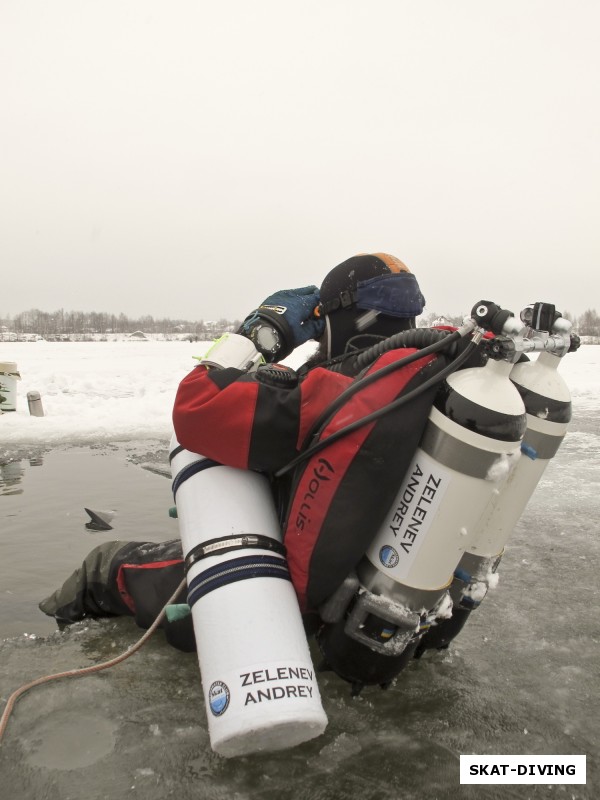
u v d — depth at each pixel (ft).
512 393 6.22
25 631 9.17
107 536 13.50
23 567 11.69
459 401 6.10
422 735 6.78
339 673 7.03
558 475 19.33
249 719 5.62
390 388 6.32
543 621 9.53
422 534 6.30
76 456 22.27
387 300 7.68
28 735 6.63
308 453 6.59
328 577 6.48
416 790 6.00
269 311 7.84
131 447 23.94
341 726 6.89
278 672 5.85
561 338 6.98
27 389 41.16
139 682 7.60
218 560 6.50
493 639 8.95
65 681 7.59
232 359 7.34
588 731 6.94
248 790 5.94
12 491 17.33
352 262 7.86
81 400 33.42
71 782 5.98
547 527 14.11
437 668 8.16
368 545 6.46
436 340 6.42
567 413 7.23
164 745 6.50
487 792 5.99
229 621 6.14
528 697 7.55
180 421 6.88
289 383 6.86
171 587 8.07
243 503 6.89
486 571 7.54
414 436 6.23
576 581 11.05
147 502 16.25
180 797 5.84
